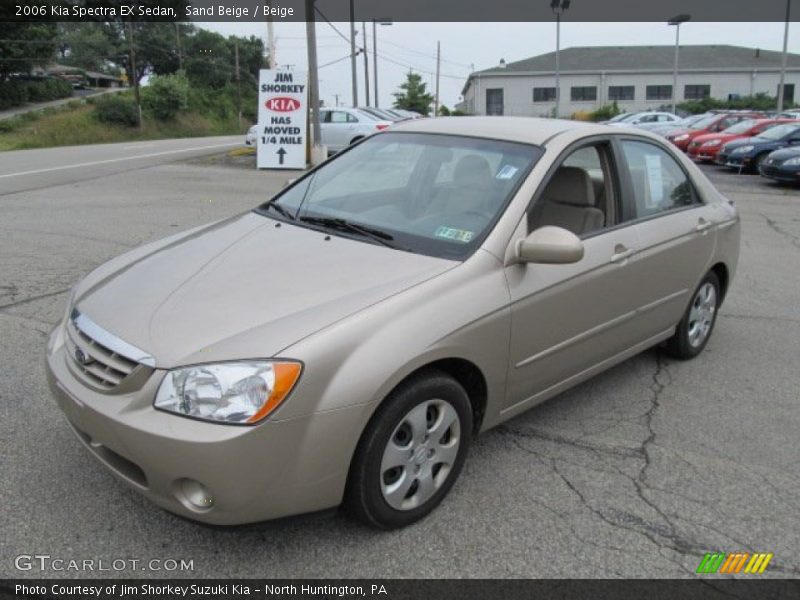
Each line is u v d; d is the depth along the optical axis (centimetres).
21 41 5306
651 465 358
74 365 287
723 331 568
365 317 273
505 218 331
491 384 321
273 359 252
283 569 273
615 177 402
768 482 347
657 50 5941
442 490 311
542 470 349
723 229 487
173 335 266
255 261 321
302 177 431
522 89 5788
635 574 279
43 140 4456
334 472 265
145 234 870
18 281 630
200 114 6325
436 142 397
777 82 5597
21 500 306
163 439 246
